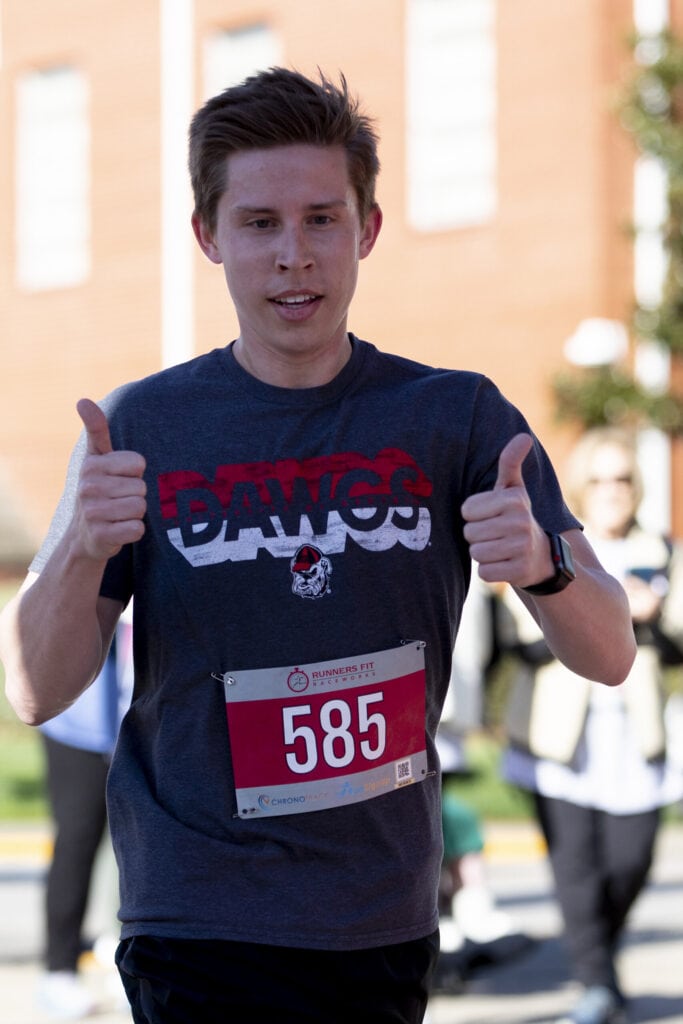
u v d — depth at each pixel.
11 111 29.55
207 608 4.09
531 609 4.32
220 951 4.05
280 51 26.95
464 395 4.30
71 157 29.22
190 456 4.18
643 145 20.53
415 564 4.14
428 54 25.62
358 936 4.07
